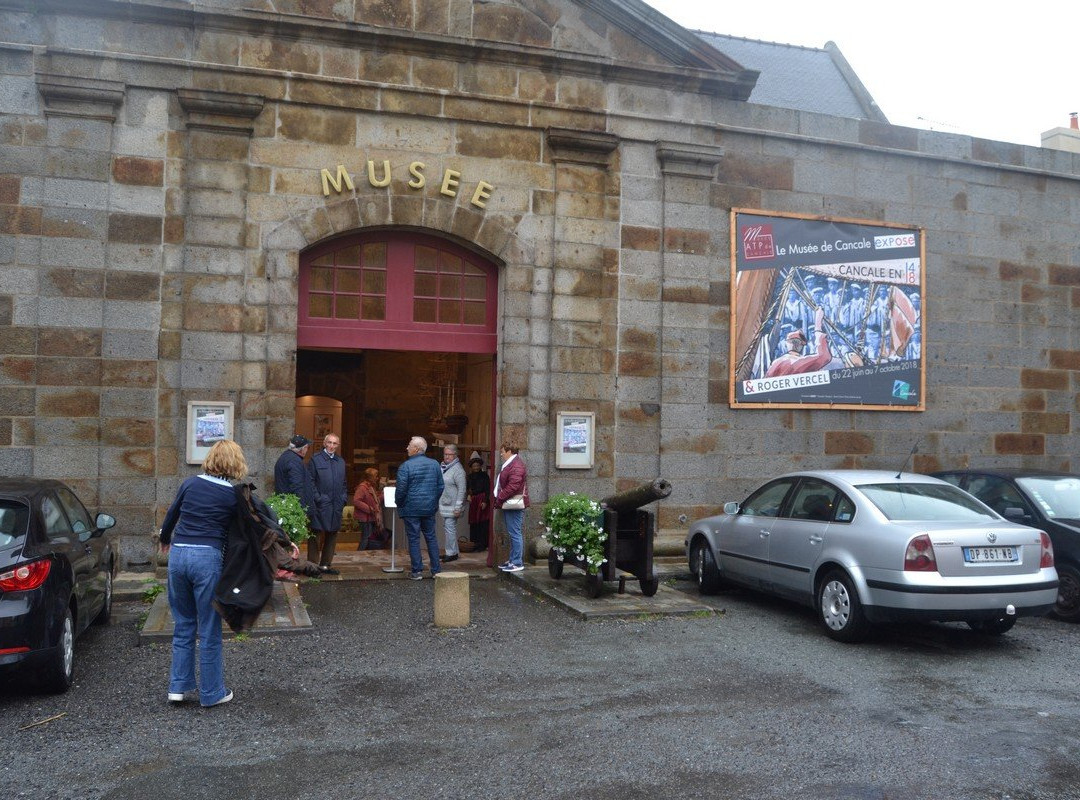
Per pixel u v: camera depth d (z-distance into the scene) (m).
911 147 14.44
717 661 7.91
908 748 5.77
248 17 11.31
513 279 12.41
